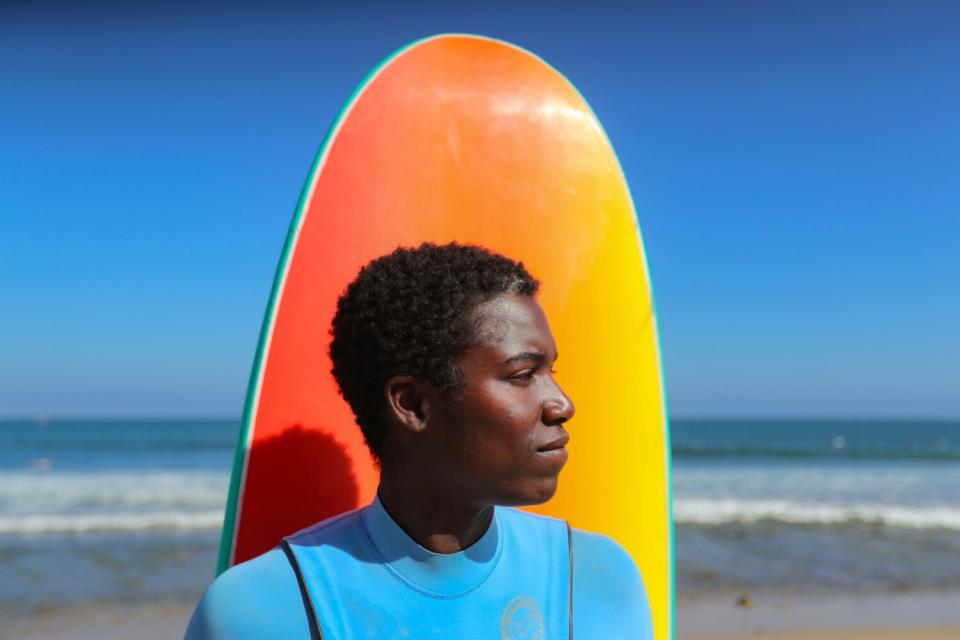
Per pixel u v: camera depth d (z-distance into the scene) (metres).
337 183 1.74
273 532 1.55
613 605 1.12
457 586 1.01
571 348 1.94
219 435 38.34
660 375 2.00
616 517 1.91
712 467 21.47
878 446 32.47
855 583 8.16
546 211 1.98
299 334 1.63
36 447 28.88
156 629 6.39
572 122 2.05
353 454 1.67
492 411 0.97
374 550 1.04
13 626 6.45
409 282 0.99
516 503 1.00
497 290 1.00
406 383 0.99
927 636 6.35
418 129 1.90
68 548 9.58
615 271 2.01
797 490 16.19
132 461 22.62
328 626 0.98
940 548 10.02
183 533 10.56
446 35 2.01
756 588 7.94
